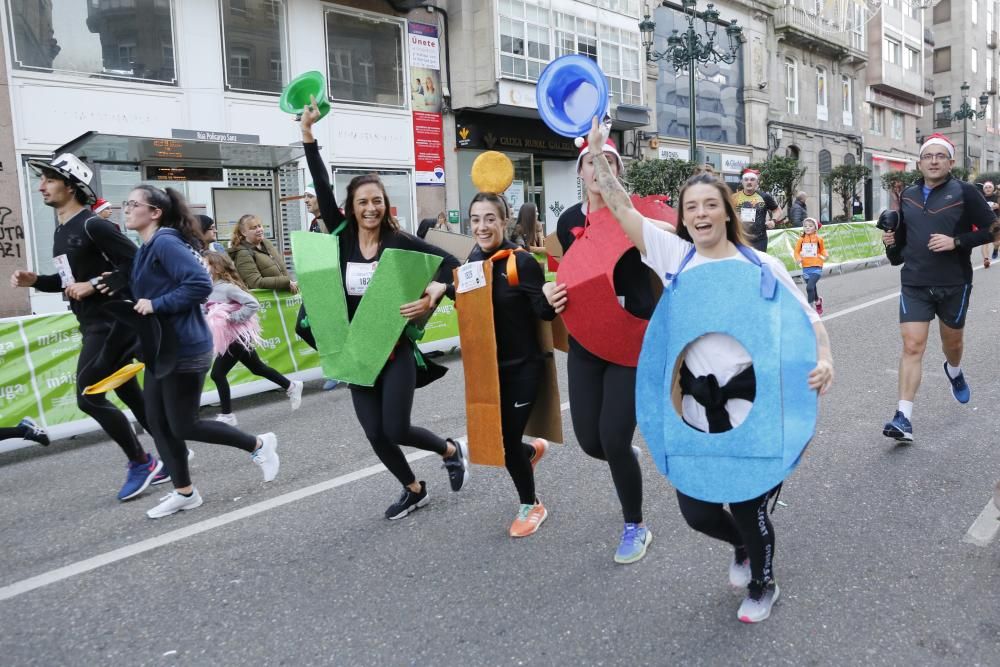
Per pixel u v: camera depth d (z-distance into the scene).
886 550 3.22
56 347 5.97
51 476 4.98
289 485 4.47
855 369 6.72
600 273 2.92
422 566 3.30
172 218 4.00
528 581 3.11
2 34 11.50
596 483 4.20
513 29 18.25
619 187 2.71
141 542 3.74
